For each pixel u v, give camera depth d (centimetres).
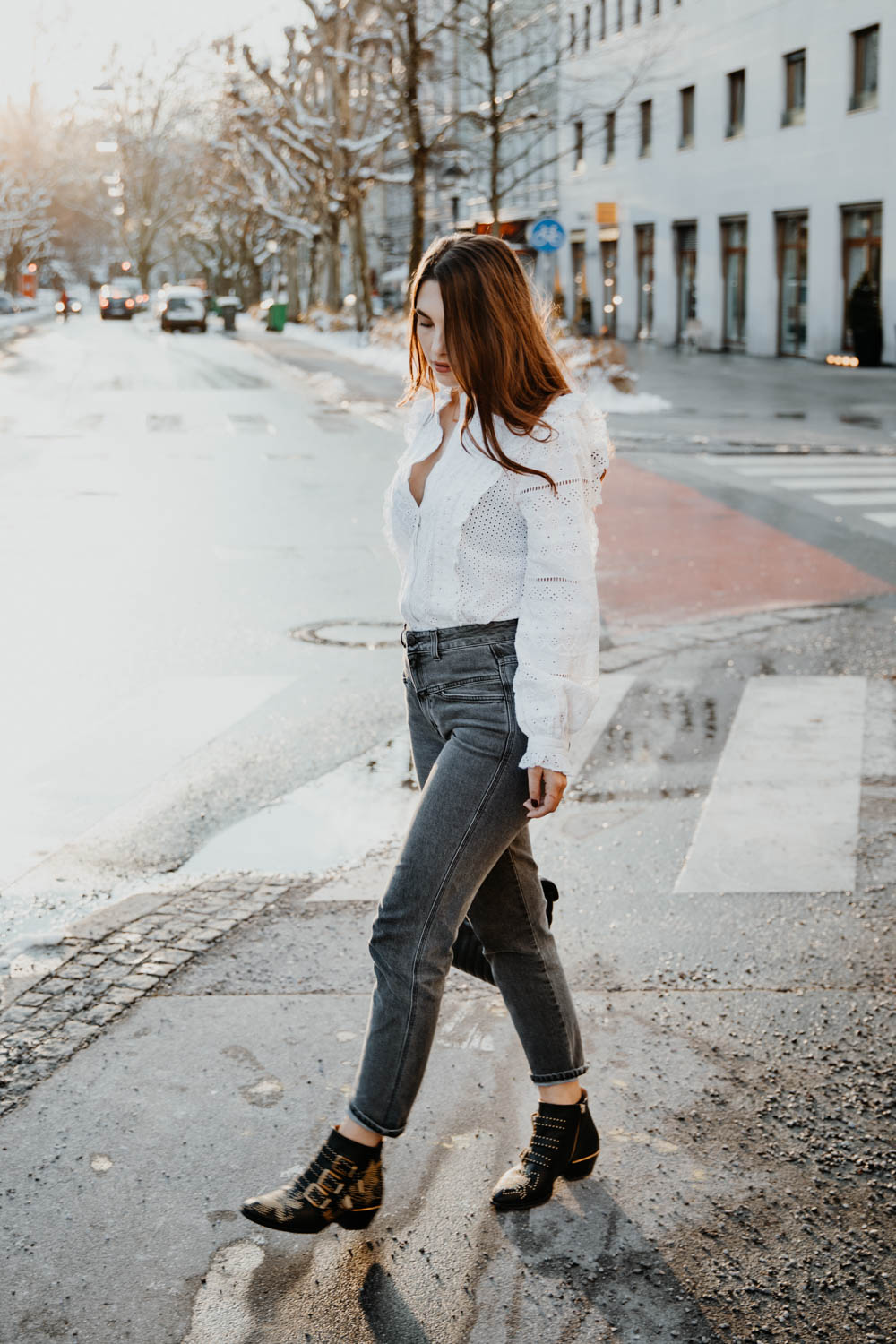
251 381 2916
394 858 464
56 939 401
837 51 3272
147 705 646
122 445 1741
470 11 3481
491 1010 361
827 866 457
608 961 389
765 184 3678
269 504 1269
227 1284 256
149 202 8831
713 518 1220
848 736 600
